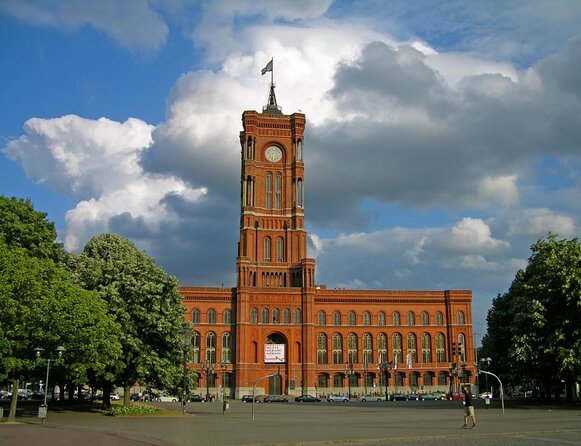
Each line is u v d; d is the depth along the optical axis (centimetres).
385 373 14338
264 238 15825
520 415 6094
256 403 11931
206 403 12119
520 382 8369
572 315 7544
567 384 8138
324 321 15550
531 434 4028
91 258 7531
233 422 5572
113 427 4719
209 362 14800
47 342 5603
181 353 7494
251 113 16412
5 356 5272
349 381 14450
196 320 14975
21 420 5484
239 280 15025
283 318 15075
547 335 7706
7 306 5184
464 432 4162
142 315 6912
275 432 4328
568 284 7356
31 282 5400
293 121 16600
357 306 15750
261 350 14838
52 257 7194
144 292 6944
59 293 5631
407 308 15862
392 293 15862
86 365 5853
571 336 7475
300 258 15712
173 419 6016
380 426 4869
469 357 15650
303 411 8081
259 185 16175
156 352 7131
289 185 16275
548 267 7819
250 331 14888
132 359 6950
